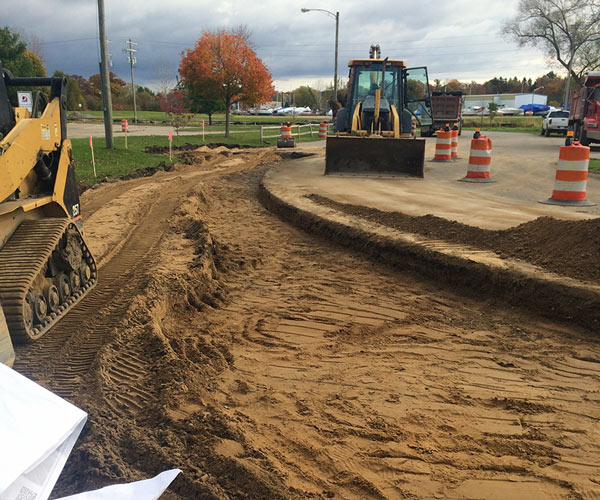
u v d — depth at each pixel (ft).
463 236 26.35
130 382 13.75
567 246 21.67
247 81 99.55
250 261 27.32
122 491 5.75
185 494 9.49
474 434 12.23
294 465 10.94
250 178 57.11
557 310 19.06
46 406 5.36
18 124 17.74
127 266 24.72
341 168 51.08
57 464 5.22
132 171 55.88
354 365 16.12
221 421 12.07
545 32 154.10
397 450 11.57
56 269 18.89
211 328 19.04
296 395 14.16
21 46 114.73
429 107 60.08
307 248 30.17
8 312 15.02
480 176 46.62
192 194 42.24
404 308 21.09
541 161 59.93
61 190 20.30
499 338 18.03
